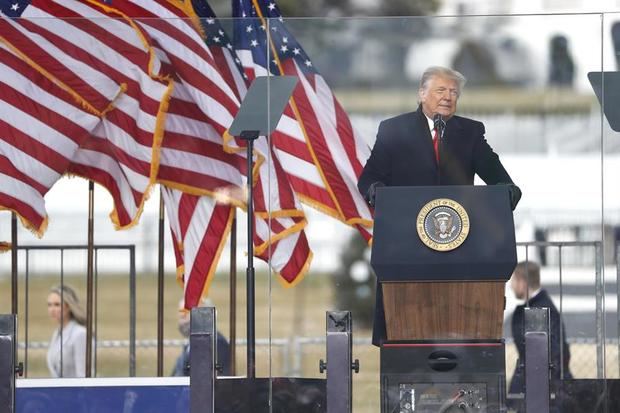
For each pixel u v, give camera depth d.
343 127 33.38
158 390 33.09
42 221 33.69
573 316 32.72
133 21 33.91
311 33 33.53
